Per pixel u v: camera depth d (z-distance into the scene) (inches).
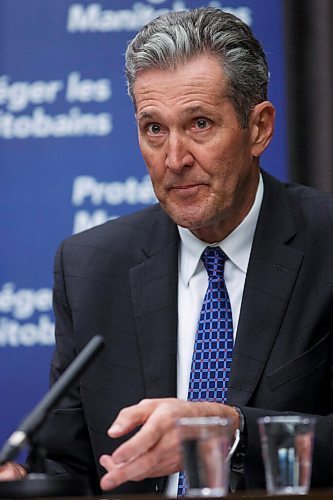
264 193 249.1
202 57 229.9
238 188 237.0
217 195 231.1
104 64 319.6
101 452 238.5
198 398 235.9
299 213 249.4
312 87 320.2
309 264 241.4
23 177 317.7
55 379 251.8
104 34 320.5
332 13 326.0
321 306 237.3
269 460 169.5
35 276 315.6
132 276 248.4
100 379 241.6
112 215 317.4
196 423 164.2
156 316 243.3
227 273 243.8
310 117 320.2
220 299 241.9
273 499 154.6
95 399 240.8
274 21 321.1
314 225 246.8
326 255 242.7
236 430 210.5
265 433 170.2
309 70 320.2
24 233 316.2
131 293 247.0
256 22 321.1
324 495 154.3
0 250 315.9
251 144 240.8
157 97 228.5
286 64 320.2
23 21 320.5
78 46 320.2
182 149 228.2
